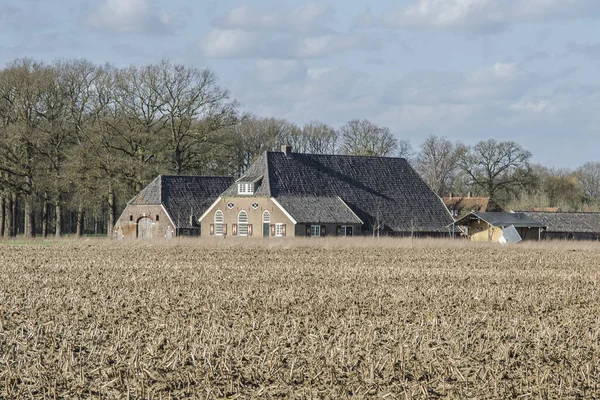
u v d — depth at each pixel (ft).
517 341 116.06
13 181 422.82
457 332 120.67
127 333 116.57
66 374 95.61
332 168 447.42
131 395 89.51
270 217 415.03
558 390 92.53
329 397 89.76
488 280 199.82
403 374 97.45
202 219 431.84
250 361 102.63
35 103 430.20
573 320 134.82
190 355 103.91
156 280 189.57
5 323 126.41
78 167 415.03
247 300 152.56
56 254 276.82
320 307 145.69
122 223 442.09
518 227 441.27
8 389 90.27
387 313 140.46
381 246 326.03
